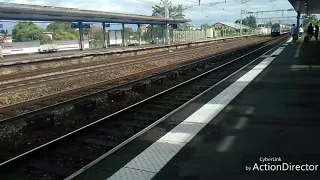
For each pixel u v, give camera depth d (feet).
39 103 32.68
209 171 13.34
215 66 61.98
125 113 26.89
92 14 116.06
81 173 14.01
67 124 25.31
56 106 30.58
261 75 39.78
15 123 25.70
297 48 81.00
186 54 94.68
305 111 22.04
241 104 25.18
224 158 14.61
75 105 28.55
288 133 17.57
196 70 56.85
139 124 24.13
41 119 23.99
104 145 19.77
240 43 154.30
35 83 43.09
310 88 30.14
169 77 46.96
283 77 37.35
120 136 21.50
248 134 17.76
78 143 20.22
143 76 50.31
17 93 37.81
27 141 21.65
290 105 23.99
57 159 17.79
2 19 92.38
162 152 15.88
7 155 19.39
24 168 16.67
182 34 224.33
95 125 22.98
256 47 113.29
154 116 26.32
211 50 110.83
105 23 138.82
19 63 67.77
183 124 20.62
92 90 39.24
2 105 32.76
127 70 59.41
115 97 33.19
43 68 67.67
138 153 16.14
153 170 13.83
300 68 44.21
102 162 15.19
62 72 55.67
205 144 16.58
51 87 41.96
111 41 156.35
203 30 278.67
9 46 111.24
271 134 17.56
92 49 124.77
